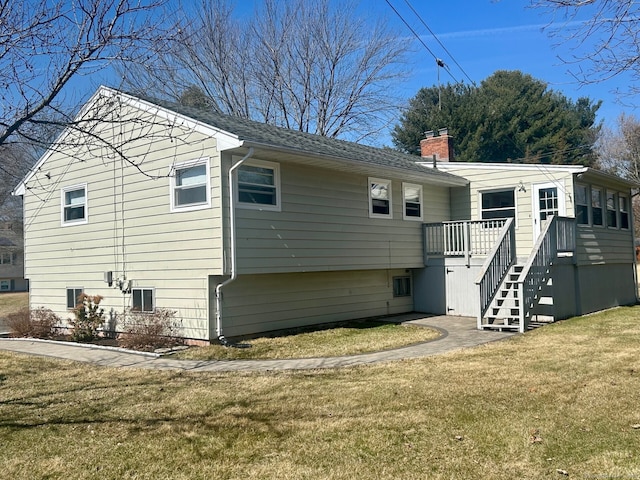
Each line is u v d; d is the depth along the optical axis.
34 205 15.39
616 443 5.06
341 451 5.06
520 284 12.29
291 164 12.47
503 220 14.91
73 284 14.23
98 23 6.24
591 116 43.06
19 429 5.92
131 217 12.70
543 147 38.91
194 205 11.36
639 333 11.52
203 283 11.23
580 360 8.69
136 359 10.04
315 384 7.61
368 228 14.61
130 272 12.73
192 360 9.80
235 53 29.33
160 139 12.03
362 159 13.34
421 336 11.88
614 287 18.41
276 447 5.21
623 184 19.16
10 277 43.12
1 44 5.82
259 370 8.78
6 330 15.88
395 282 16.55
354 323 14.37
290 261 12.24
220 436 5.55
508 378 7.57
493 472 4.53
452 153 20.47
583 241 16.14
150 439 5.52
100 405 6.78
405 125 39.78
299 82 31.38
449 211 18.20
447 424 5.69
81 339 12.51
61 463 4.97
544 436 5.29
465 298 15.81
